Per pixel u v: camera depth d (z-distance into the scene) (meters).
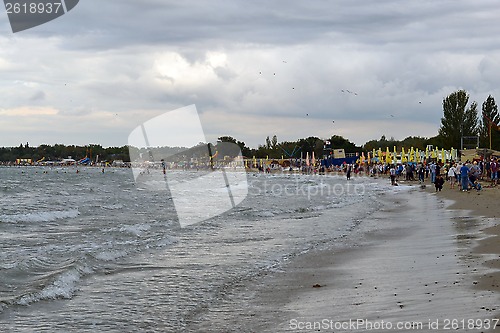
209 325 8.33
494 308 7.82
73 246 16.25
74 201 34.78
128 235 18.84
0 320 8.57
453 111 94.94
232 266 13.20
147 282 11.45
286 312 8.84
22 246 16.55
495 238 15.42
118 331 8.14
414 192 41.72
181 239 17.84
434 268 11.46
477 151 54.84
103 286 11.04
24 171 121.12
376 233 18.88
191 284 11.24
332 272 12.16
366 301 9.05
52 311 9.19
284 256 14.52
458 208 26.41
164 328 8.26
